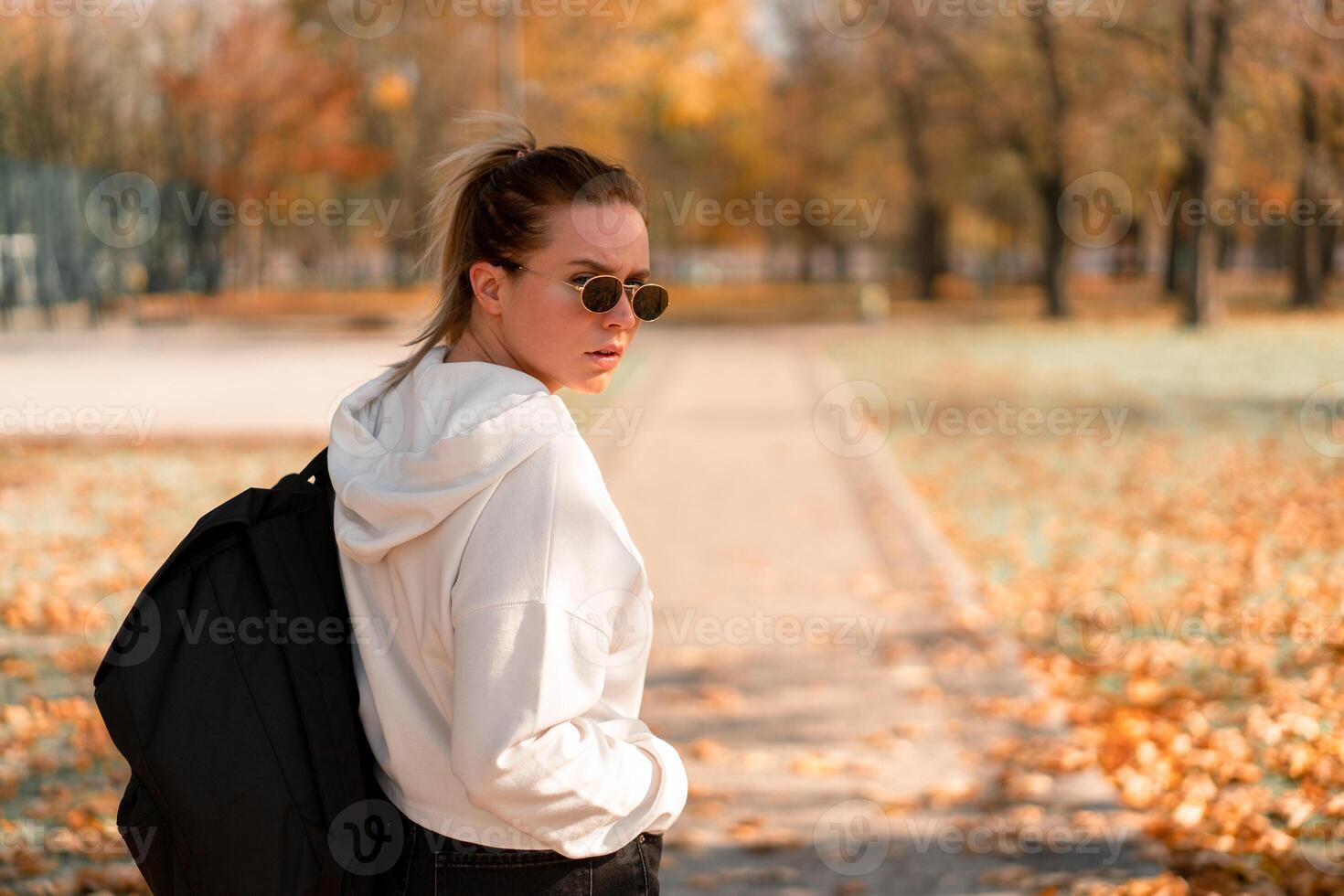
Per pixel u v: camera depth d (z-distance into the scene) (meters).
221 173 39.50
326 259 54.16
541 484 1.73
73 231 30.86
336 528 1.84
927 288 55.59
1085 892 4.52
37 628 8.24
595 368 1.93
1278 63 30.03
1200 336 32.72
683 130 56.81
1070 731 6.38
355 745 1.84
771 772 5.90
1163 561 10.27
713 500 13.38
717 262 89.06
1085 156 40.19
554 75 44.38
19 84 27.23
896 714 6.71
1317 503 12.06
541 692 1.66
